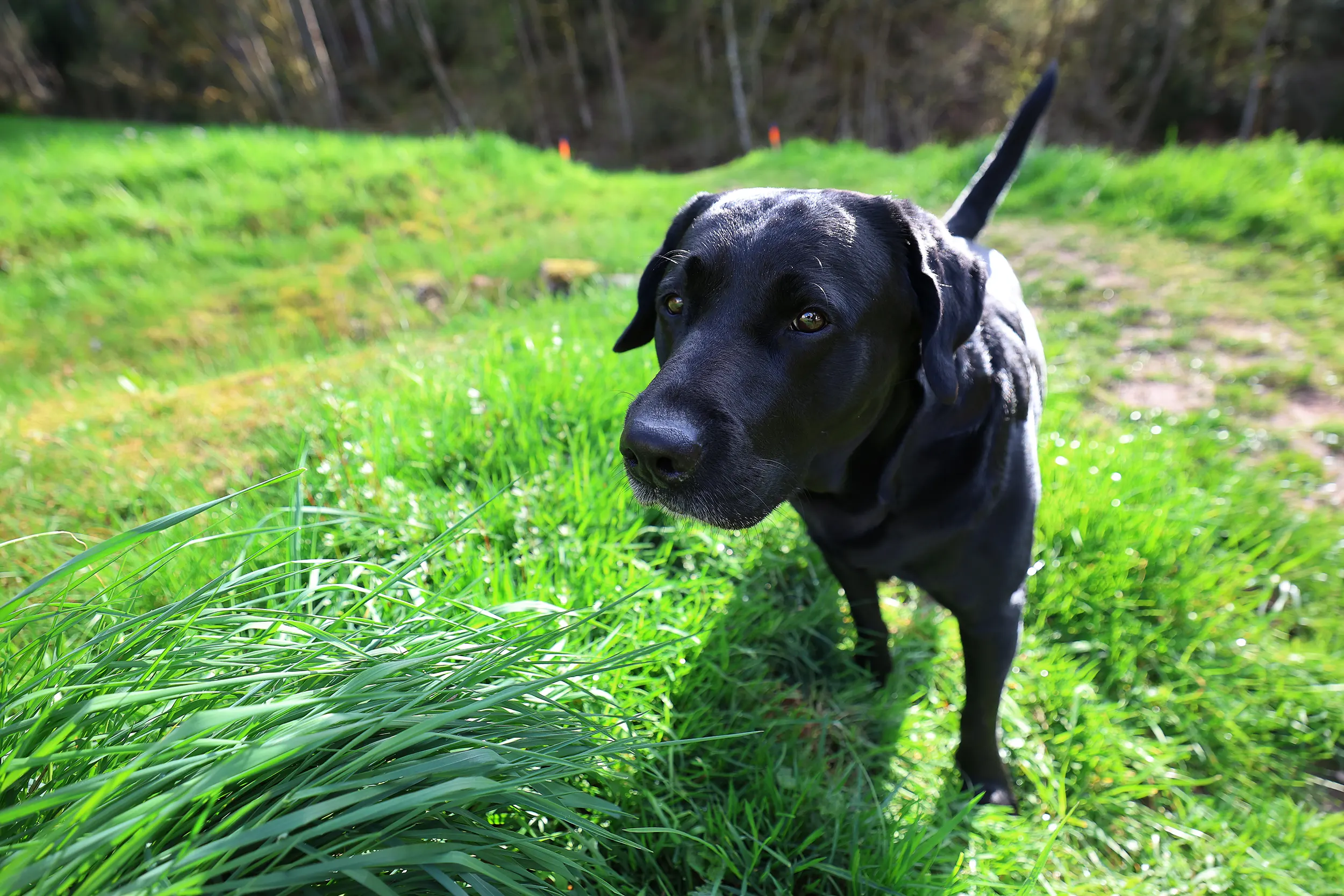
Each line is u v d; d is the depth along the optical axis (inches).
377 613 18.9
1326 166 69.1
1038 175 79.4
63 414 40.3
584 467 26.6
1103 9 286.0
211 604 16.9
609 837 15.7
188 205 80.8
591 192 97.4
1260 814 21.7
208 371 49.3
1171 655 25.6
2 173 83.8
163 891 9.5
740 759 20.0
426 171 91.4
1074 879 19.9
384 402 31.2
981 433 18.9
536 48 377.7
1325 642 27.2
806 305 16.4
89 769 12.5
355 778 12.3
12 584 24.4
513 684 14.3
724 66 339.9
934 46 309.3
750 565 26.5
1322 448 38.0
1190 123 303.9
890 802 19.7
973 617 20.1
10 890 9.6
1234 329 49.6
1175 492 31.4
